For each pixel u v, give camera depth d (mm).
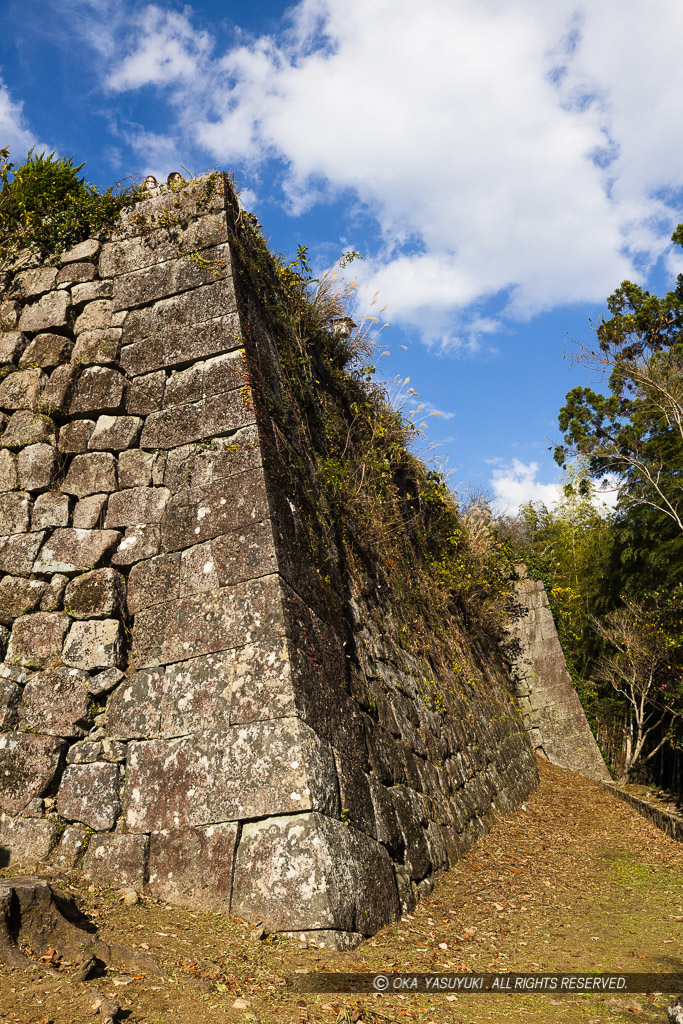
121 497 6242
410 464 11609
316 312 9258
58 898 3621
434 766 7965
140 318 6914
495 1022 3354
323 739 5176
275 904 4398
